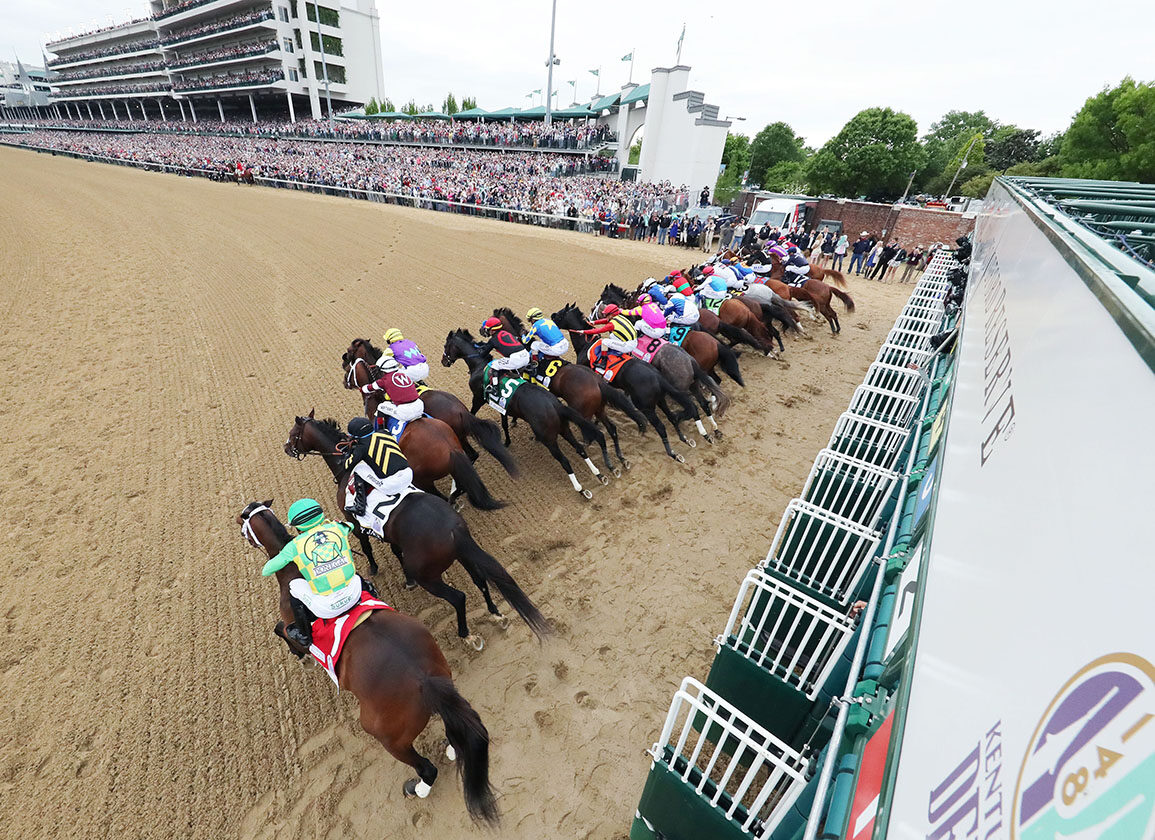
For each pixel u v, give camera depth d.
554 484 6.62
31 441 7.11
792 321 10.67
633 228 22.64
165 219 22.36
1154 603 0.64
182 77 72.06
